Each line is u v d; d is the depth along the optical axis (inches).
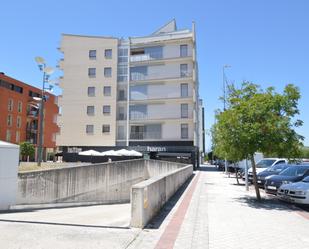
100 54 2075.5
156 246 249.6
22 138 2652.6
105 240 256.4
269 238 289.3
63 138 2064.5
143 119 1963.6
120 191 797.9
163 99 1943.9
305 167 658.2
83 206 645.9
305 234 305.0
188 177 1061.1
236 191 684.1
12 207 444.5
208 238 284.5
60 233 274.1
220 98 690.2
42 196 592.1
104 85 2044.8
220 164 1830.7
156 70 1991.9
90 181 705.6
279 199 519.2
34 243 242.4
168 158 1891.0
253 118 500.1
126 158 1801.2
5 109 2454.5
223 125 520.1
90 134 2032.5
